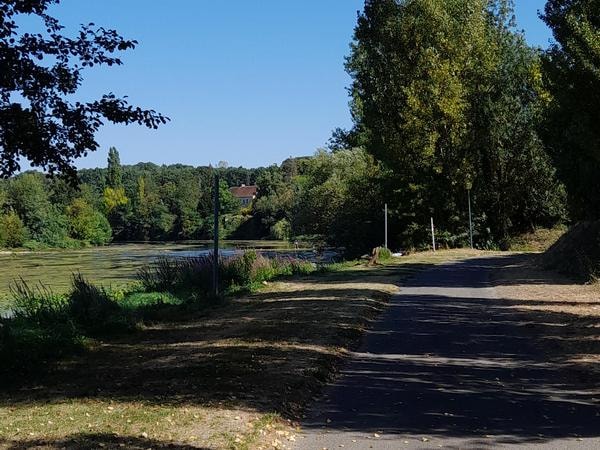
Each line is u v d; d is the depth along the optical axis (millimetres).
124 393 7258
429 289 18391
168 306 15492
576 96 15633
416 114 39375
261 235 104750
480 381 8008
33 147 7098
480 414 6531
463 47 40156
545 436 5777
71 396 7281
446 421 6289
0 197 87688
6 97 7020
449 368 8758
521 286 18578
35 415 6402
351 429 6043
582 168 21844
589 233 22156
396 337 11148
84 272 39844
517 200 46000
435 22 39344
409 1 39938
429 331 11703
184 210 121750
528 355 9578
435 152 41219
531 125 40500
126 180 152625
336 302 15117
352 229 44094
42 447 5246
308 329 11438
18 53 6801
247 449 5309
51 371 8836
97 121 7480
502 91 43594
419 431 5961
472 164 42531
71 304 13023
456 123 40281
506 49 43625
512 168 44875
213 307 15523
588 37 15008
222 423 5949
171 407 6516
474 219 43688
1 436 5637
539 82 40500
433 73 39125
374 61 41719
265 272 22516
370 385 7816
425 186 40531
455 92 39219
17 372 8680
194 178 155750
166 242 112625
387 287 18594
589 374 8219
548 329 11547
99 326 12188
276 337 10711
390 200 41844
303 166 56094
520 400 7078
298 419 6402
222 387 7340
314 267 26688
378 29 40688
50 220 90750
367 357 9523
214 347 9992
